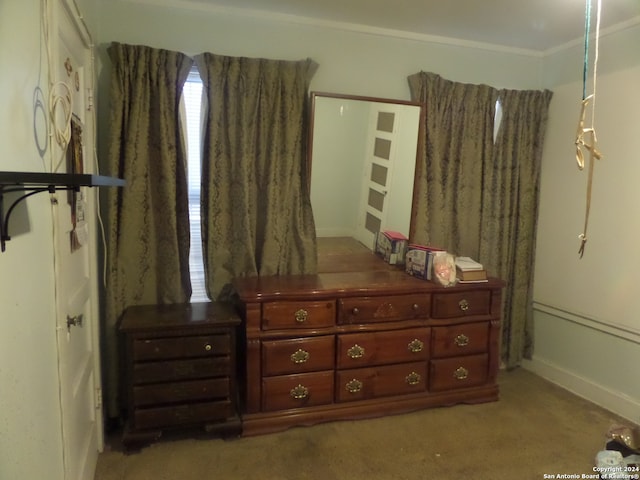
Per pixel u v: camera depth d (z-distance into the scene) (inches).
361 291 94.7
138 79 89.7
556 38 112.5
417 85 110.5
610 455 74.2
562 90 117.9
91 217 82.0
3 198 35.0
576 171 113.7
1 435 33.5
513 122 119.2
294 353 91.8
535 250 124.6
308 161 103.3
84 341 75.5
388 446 89.1
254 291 89.8
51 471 49.3
